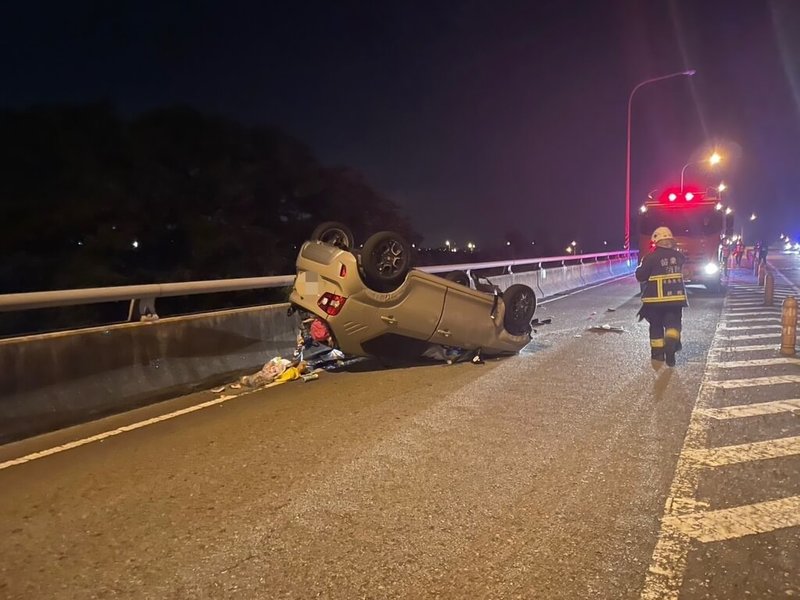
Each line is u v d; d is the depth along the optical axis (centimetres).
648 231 2088
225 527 418
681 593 340
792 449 552
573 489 471
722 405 692
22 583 357
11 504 457
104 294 675
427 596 340
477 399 721
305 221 2167
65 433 611
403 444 570
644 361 927
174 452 557
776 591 341
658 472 502
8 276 1502
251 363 859
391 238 809
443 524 418
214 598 341
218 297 1719
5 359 590
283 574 362
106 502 457
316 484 484
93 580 359
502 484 481
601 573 360
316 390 774
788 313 966
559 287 2277
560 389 766
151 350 732
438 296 865
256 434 604
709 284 2070
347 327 811
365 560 376
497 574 360
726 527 412
